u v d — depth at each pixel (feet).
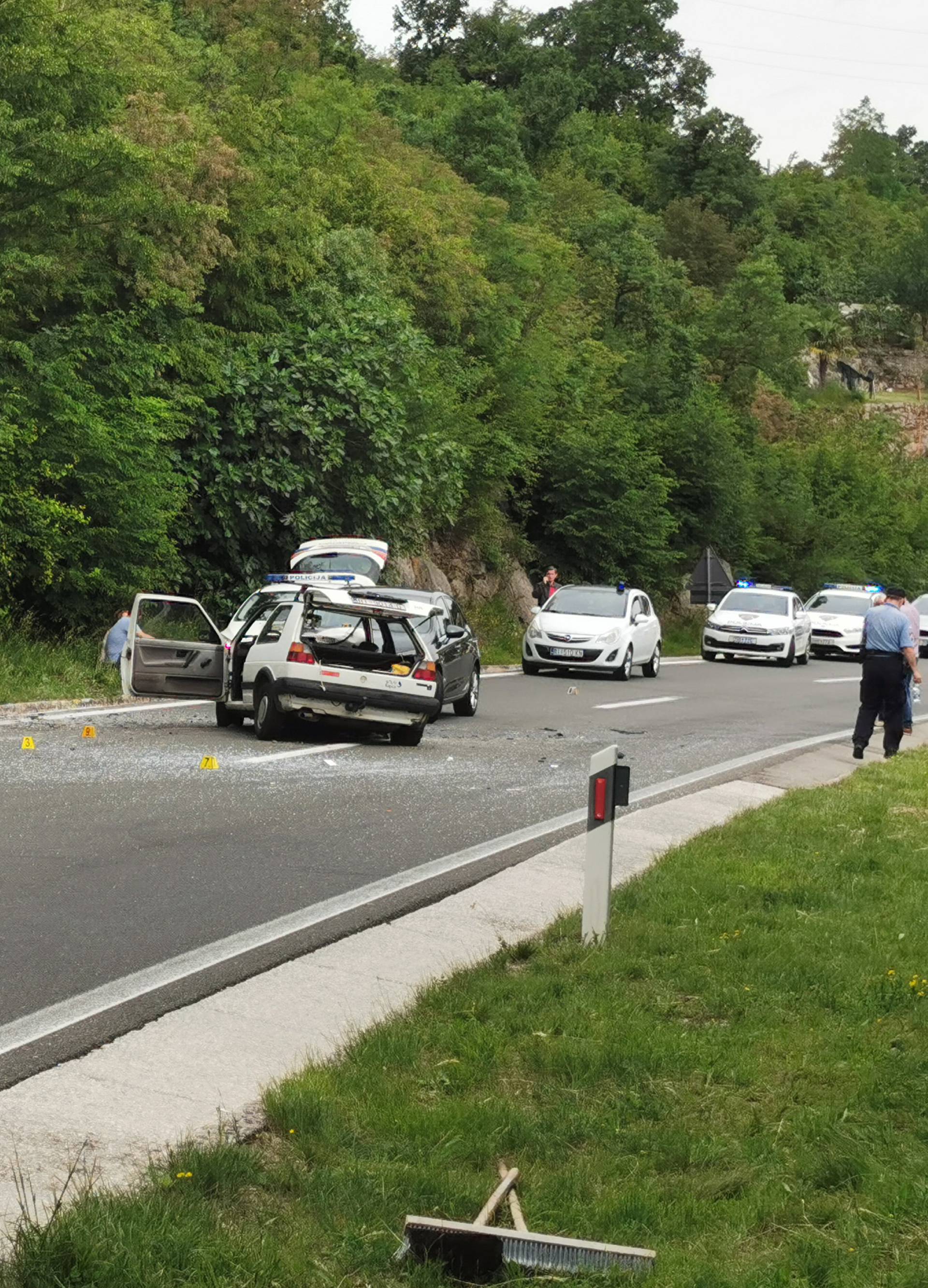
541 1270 14.53
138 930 27.55
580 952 26.37
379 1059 20.27
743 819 41.39
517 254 164.76
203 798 42.27
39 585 75.72
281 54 154.92
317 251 106.63
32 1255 13.46
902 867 35.45
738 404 231.71
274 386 96.78
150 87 88.43
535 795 46.29
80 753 50.01
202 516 96.68
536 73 319.47
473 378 135.64
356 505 102.27
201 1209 14.93
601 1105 19.19
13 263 73.05
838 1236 15.55
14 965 24.89
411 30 328.70
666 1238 15.51
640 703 82.33
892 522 231.50
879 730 72.02
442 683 58.29
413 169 160.66
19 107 75.31
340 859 35.01
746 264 315.78
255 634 66.28
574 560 153.48
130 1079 19.34
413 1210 15.76
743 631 128.67
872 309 408.87
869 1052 21.40
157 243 85.25
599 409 161.99
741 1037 21.99
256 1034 21.54
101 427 74.59
